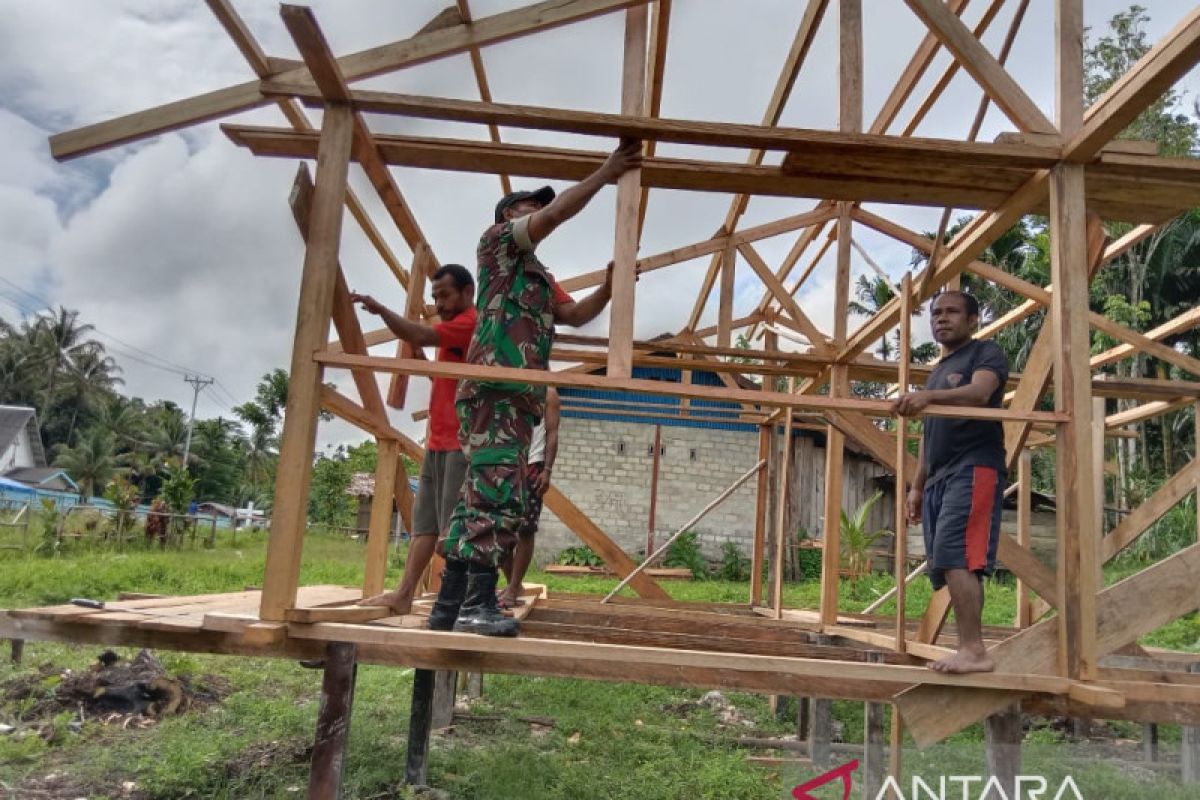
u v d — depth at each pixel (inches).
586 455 653.3
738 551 642.2
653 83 183.9
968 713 108.0
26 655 241.9
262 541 924.6
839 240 224.5
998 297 663.1
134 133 119.6
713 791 167.5
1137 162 118.6
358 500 1117.1
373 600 148.7
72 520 740.7
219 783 155.0
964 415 113.3
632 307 116.6
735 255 235.9
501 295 120.0
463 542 114.7
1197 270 609.9
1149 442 684.1
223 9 103.0
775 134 116.7
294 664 267.4
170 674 227.0
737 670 110.0
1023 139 119.0
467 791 163.5
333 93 117.2
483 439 117.1
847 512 674.2
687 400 322.0
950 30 122.1
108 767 160.2
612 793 164.9
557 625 160.7
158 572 483.5
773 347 289.1
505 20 117.7
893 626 225.5
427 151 131.7
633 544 644.1
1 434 1711.4
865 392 762.2
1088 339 116.4
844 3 129.5
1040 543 619.8
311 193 117.1
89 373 2224.4
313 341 113.2
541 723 219.0
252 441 2041.1
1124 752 209.5
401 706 230.5
